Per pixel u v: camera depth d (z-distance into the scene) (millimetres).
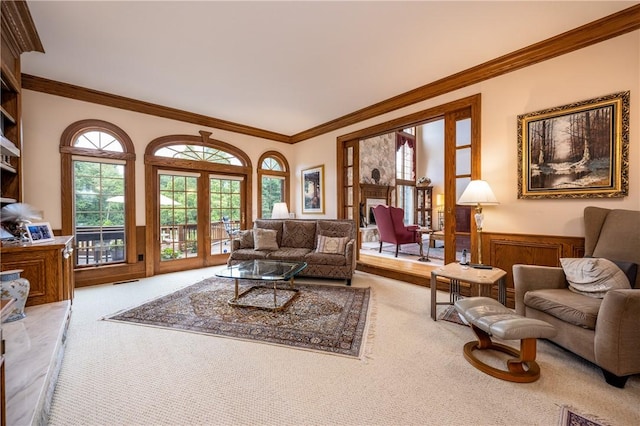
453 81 3500
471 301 2189
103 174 4145
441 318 2771
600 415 1486
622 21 2395
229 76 3502
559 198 2783
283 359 2041
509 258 3107
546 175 2840
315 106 4539
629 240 2158
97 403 1586
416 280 3971
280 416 1498
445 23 2502
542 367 1938
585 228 2467
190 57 3055
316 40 2748
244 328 2539
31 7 2254
